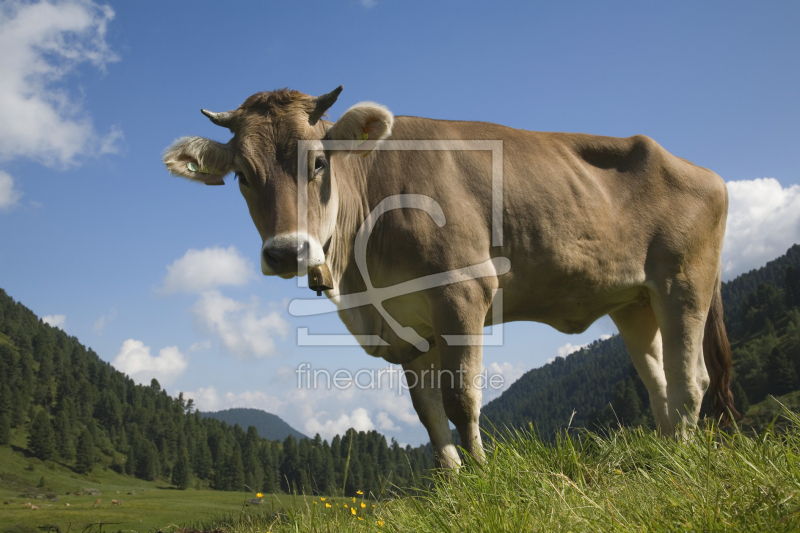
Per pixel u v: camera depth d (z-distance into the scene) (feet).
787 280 418.31
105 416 578.25
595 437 12.70
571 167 16.83
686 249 17.13
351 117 14.26
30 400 547.90
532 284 16.05
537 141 16.97
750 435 10.57
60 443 491.72
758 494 7.31
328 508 12.09
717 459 9.39
